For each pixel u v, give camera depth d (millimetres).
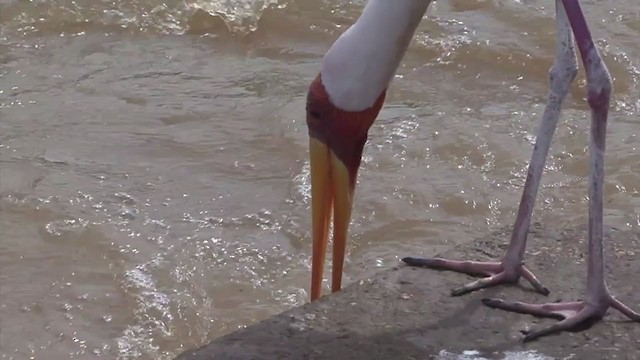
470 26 8633
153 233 5996
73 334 5211
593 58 3947
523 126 7141
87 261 5754
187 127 7195
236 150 6883
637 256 4531
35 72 8133
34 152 6871
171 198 6363
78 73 8125
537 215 6195
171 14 9031
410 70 8102
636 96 7680
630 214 6156
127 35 8844
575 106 7465
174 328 5281
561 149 6855
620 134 7098
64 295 5484
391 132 7043
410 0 4031
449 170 6633
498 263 4383
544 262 4500
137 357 5086
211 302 5453
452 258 4555
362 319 4137
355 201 6277
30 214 6148
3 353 5074
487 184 6488
